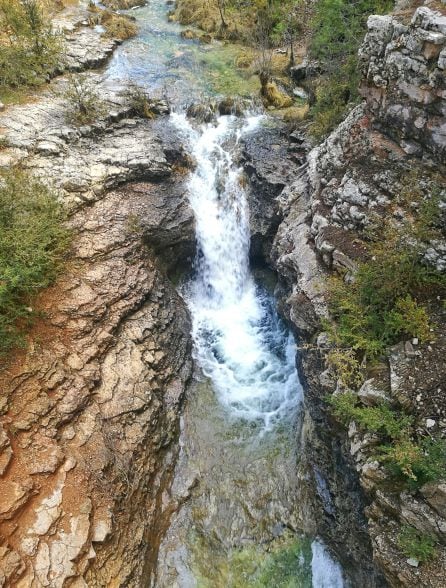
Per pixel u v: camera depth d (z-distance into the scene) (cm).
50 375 896
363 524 762
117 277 1091
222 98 1667
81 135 1370
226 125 1570
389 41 828
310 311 901
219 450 1029
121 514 843
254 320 1316
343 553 834
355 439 717
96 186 1212
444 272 768
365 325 791
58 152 1274
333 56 1355
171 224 1270
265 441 1038
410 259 781
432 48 737
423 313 736
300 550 886
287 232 1082
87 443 866
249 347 1240
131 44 2061
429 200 775
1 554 682
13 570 674
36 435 822
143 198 1275
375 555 638
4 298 895
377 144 893
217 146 1488
